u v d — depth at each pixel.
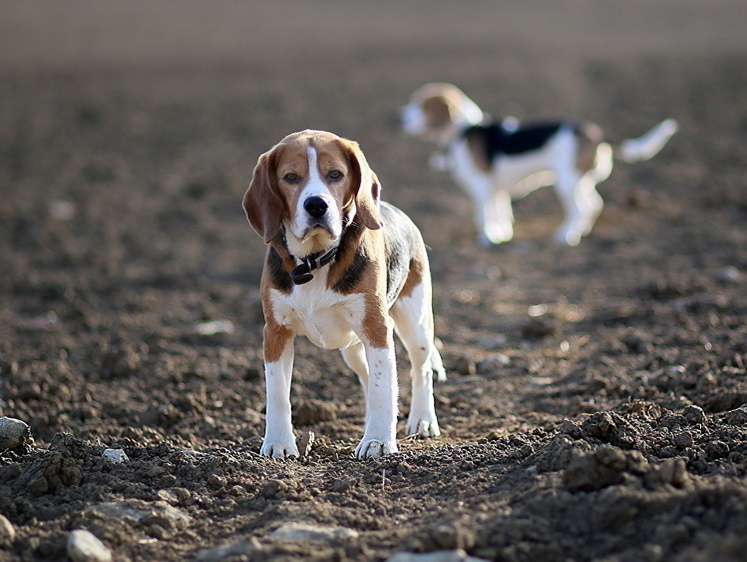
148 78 41.94
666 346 11.05
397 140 30.38
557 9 70.25
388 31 59.50
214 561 5.75
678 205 21.00
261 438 8.54
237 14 64.25
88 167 27.58
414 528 6.01
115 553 6.02
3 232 21.16
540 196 24.58
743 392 8.45
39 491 6.89
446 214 22.28
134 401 10.23
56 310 15.20
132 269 17.91
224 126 32.59
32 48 49.47
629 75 41.12
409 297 8.37
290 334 7.74
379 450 7.55
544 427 8.30
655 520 5.63
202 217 22.20
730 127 29.88
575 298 14.62
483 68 43.97
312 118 33.50
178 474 7.28
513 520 5.73
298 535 6.01
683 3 70.31
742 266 15.18
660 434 7.24
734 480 6.18
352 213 7.45
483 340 12.48
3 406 9.87
